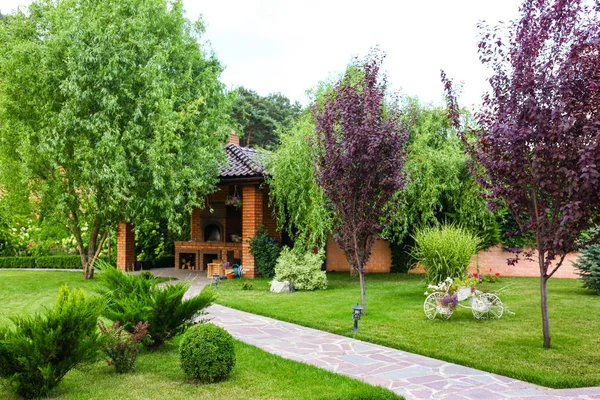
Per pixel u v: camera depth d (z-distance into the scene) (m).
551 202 6.86
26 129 13.60
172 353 6.94
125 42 13.84
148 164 13.81
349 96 9.52
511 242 16.42
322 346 7.33
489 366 6.12
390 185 9.46
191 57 15.43
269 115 39.03
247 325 8.88
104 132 12.92
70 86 12.80
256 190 16.52
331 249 19.50
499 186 7.14
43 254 22.56
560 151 6.36
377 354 6.88
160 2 14.55
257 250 16.34
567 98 6.32
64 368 5.32
